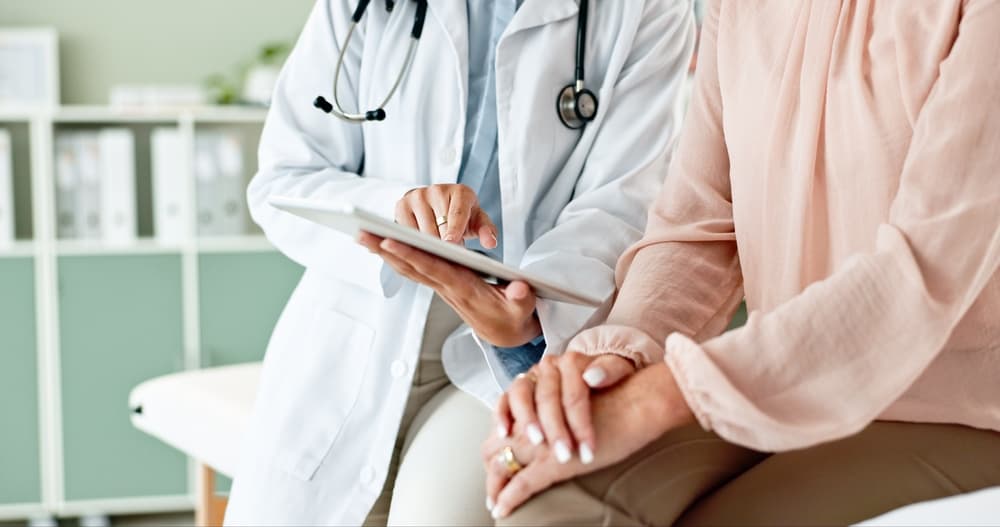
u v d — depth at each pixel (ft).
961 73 3.43
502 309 4.06
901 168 3.69
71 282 10.99
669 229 4.40
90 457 11.09
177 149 11.22
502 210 4.99
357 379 4.80
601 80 5.26
